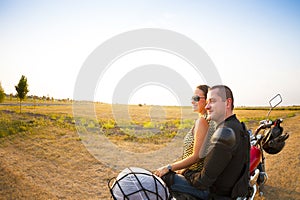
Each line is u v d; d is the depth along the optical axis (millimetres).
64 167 5770
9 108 20234
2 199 4371
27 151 6992
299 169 5328
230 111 2520
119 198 2158
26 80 21062
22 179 5109
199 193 2580
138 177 2227
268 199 4336
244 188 2459
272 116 12203
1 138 8383
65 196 4559
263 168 4176
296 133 8117
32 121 12125
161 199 2174
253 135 4152
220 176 2420
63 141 7871
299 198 4352
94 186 4941
